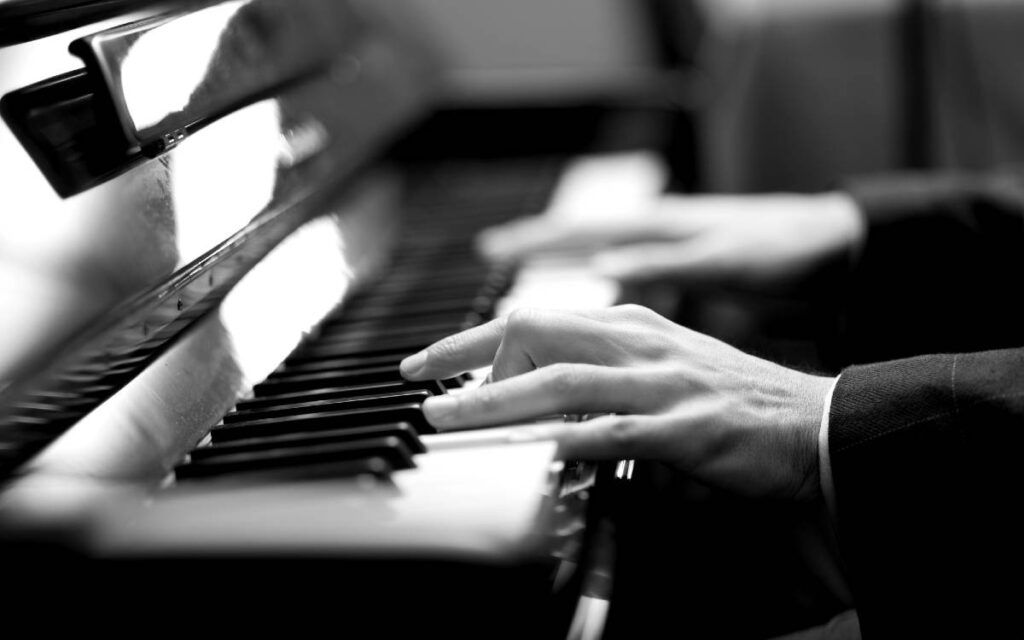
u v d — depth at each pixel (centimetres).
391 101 149
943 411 91
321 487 78
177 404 88
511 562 72
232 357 95
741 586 116
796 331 142
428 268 121
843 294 137
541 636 75
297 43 122
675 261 130
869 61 267
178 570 72
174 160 95
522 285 119
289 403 92
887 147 269
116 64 90
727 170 263
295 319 103
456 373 92
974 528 90
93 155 88
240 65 108
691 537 119
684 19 229
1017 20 257
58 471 79
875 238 134
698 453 89
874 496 91
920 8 259
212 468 83
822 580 117
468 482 80
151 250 90
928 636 91
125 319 86
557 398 88
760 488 91
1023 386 91
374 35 160
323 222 116
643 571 112
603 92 182
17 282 81
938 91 262
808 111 272
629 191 154
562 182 161
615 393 88
